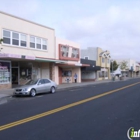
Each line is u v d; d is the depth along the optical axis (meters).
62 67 36.19
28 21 25.50
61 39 32.59
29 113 10.12
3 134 6.71
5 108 11.94
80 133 6.74
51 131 6.98
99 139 6.15
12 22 23.22
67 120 8.50
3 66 22.62
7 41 22.56
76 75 37.94
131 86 27.31
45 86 19.41
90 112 10.08
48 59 27.25
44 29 28.31
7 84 23.05
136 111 10.27
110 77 60.41
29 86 17.92
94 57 51.50
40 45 27.59
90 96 16.45
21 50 24.36
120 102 13.20
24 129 7.26
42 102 13.88
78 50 37.97
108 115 9.39
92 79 47.03
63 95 17.81
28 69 27.86
